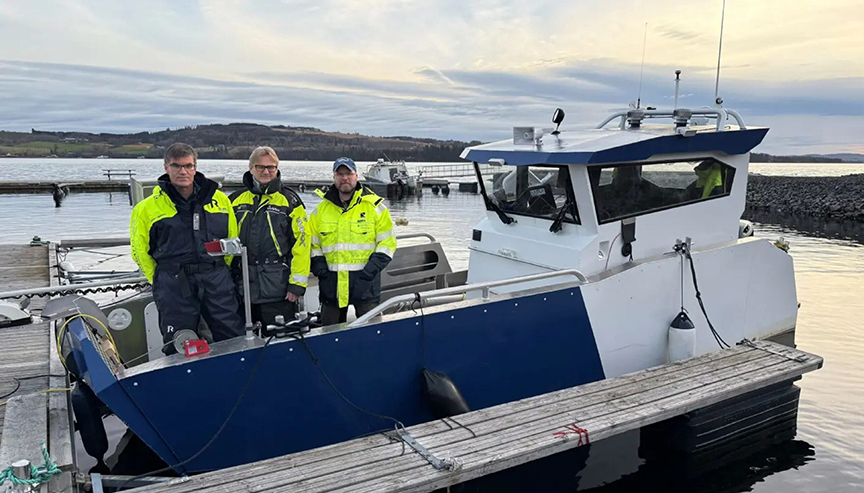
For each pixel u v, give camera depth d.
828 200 31.38
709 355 5.03
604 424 3.79
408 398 3.92
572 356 4.53
